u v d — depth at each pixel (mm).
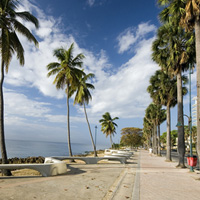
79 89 21953
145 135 70188
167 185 7188
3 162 9500
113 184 7223
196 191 6336
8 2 10406
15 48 11039
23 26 10641
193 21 9789
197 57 8898
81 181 7488
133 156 26422
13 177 7988
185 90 19750
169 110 20328
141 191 6070
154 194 5746
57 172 9031
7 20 10375
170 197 5465
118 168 12445
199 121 8516
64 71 18094
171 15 13102
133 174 9875
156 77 23234
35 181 7109
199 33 8992
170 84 19672
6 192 5297
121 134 70062
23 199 4762
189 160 11414
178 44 14484
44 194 5359
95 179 8062
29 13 11078
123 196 5512
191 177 9312
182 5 11180
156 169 12359
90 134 24203
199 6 8844
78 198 5172
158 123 32938
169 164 16328
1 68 10398
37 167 8297
